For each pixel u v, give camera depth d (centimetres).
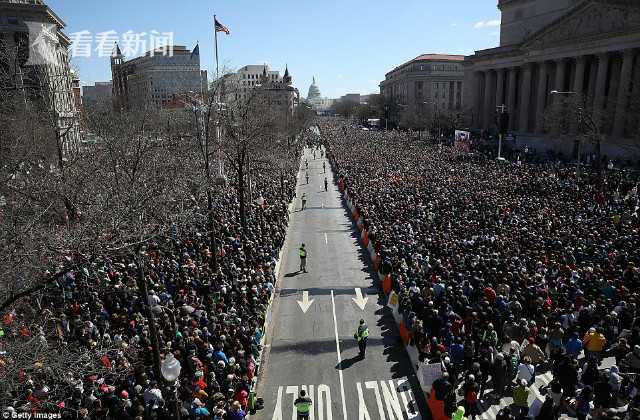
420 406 1600
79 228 1395
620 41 6869
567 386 1448
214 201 3741
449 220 3170
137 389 1414
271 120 5050
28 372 1179
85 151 2630
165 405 1382
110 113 3988
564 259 2297
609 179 4553
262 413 1570
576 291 1878
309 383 1741
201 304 2019
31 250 1190
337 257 3231
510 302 1825
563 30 8094
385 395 1662
